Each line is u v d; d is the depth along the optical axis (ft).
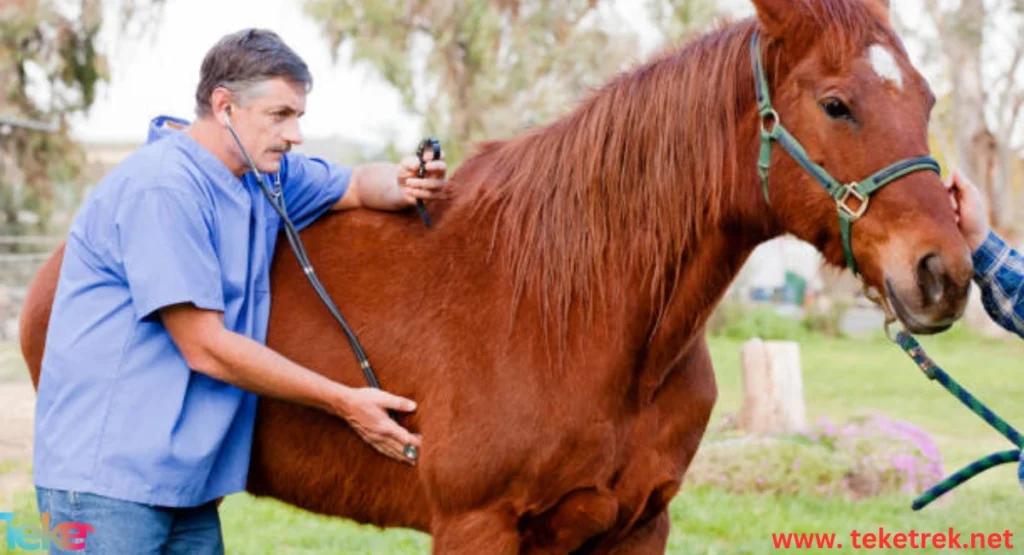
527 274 8.16
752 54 7.74
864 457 20.07
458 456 7.97
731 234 8.05
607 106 8.25
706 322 8.45
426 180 8.55
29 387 32.48
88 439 7.83
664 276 8.05
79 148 63.10
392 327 8.33
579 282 8.11
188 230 7.74
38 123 54.54
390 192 8.73
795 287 58.49
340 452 8.59
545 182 8.32
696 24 46.32
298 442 8.67
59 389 7.99
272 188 8.54
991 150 60.18
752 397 23.35
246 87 7.89
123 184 7.92
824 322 55.01
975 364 43.16
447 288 8.34
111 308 7.93
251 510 18.10
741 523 17.44
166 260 7.64
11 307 50.96
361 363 8.30
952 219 7.01
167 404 7.89
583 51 49.29
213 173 8.07
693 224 8.02
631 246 8.08
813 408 31.91
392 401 7.95
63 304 8.10
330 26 50.83
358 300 8.50
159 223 7.69
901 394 34.78
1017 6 58.13
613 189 8.11
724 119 7.88
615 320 8.06
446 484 8.02
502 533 8.00
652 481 8.28
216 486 8.29
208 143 8.14
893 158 7.05
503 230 8.35
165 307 7.75
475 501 8.02
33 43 56.85
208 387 8.09
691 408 8.48
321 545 16.10
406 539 16.38
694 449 8.61
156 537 8.02
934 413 30.96
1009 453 8.11
